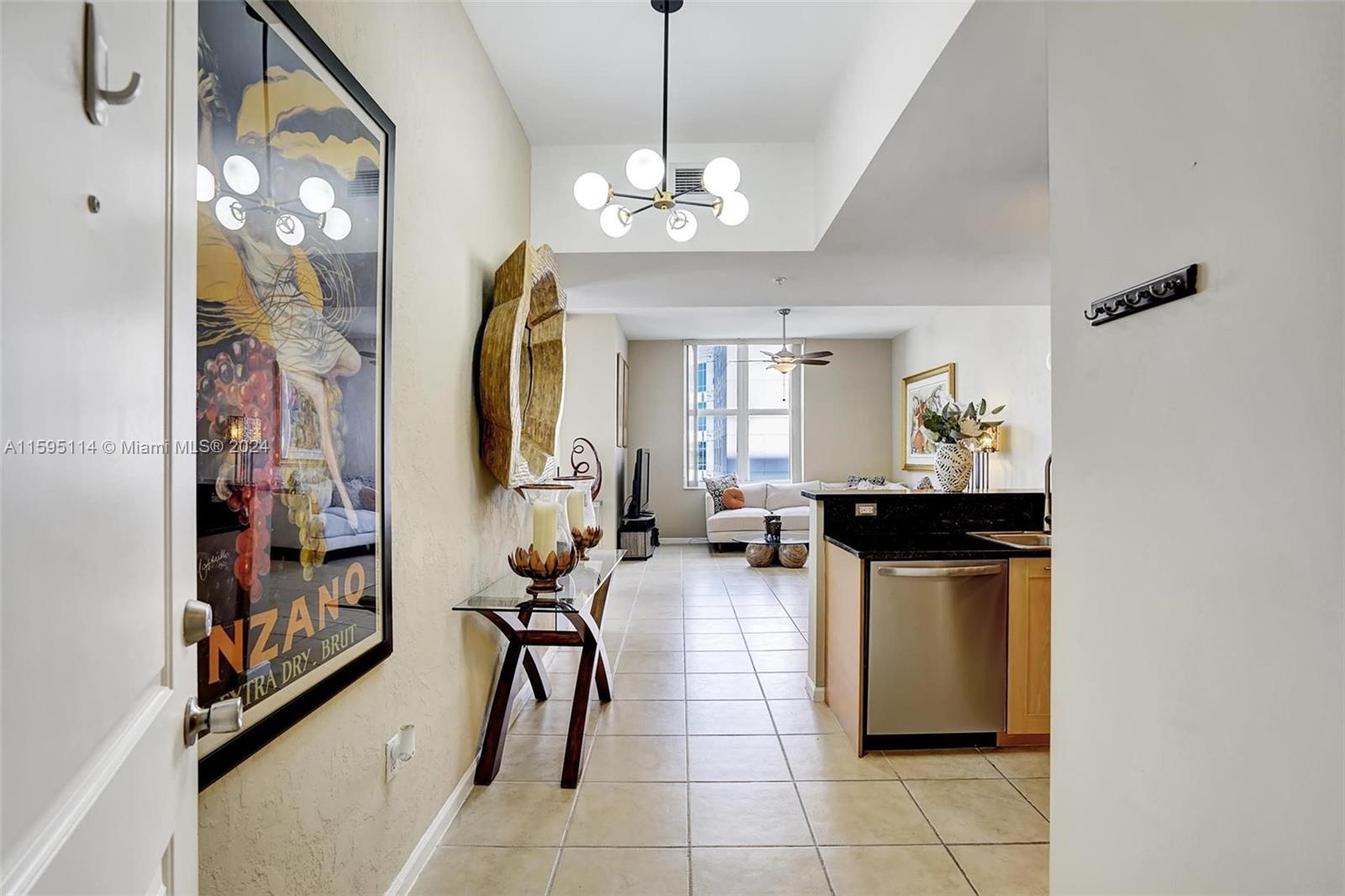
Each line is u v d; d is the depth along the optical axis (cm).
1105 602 120
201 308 98
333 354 137
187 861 73
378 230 158
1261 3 84
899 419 920
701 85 299
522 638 252
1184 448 99
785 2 242
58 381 47
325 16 140
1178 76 100
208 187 99
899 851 204
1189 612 98
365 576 152
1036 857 201
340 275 140
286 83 120
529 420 307
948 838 211
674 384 943
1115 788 117
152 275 63
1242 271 88
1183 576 99
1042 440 552
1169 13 102
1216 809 93
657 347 945
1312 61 77
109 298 54
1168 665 103
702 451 957
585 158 360
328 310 135
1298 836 80
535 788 241
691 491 941
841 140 295
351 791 151
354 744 152
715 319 795
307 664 128
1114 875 117
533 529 233
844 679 295
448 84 221
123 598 57
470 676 241
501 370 240
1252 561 86
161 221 65
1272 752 83
